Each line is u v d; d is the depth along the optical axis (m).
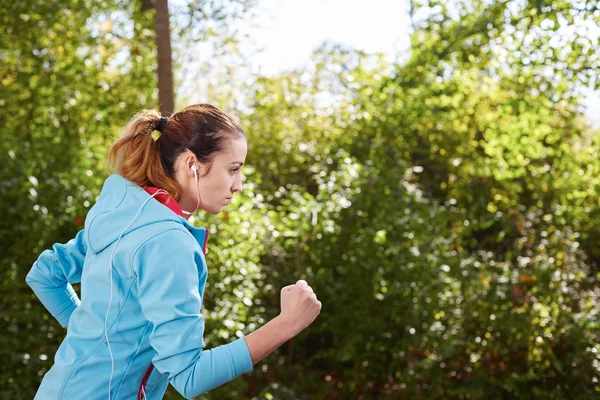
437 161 6.32
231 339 4.60
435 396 4.70
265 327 1.52
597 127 6.15
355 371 5.11
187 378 1.44
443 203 6.30
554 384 4.48
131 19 6.40
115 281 1.54
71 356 1.57
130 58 6.34
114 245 1.55
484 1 5.36
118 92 6.06
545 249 4.79
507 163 5.88
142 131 1.66
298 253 5.42
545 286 4.55
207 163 1.61
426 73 5.92
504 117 5.83
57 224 4.49
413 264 4.96
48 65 5.98
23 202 4.32
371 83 6.27
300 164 6.39
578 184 5.75
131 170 1.63
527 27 5.00
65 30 6.15
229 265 4.62
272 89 6.63
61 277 1.89
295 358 5.68
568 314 4.50
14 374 4.32
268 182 6.19
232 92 6.95
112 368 1.55
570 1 4.78
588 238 5.62
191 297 1.48
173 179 1.63
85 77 6.02
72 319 1.64
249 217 4.87
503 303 4.57
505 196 5.98
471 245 5.76
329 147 6.12
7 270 4.40
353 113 6.25
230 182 1.64
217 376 1.45
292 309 1.53
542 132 5.71
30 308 4.50
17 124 5.72
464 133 6.16
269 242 5.27
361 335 4.97
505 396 4.63
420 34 6.03
